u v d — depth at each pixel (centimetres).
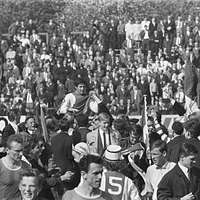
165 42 5822
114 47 5978
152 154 1555
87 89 2289
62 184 1595
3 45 5769
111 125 2005
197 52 5672
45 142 1838
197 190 1387
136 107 4772
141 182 1794
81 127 2067
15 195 1414
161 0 6544
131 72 5197
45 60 5525
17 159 1415
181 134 1706
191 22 5934
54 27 6328
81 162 1257
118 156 1534
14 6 6638
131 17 6347
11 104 4788
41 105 2344
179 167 1393
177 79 5088
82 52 5722
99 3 6581
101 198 1255
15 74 5522
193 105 2719
